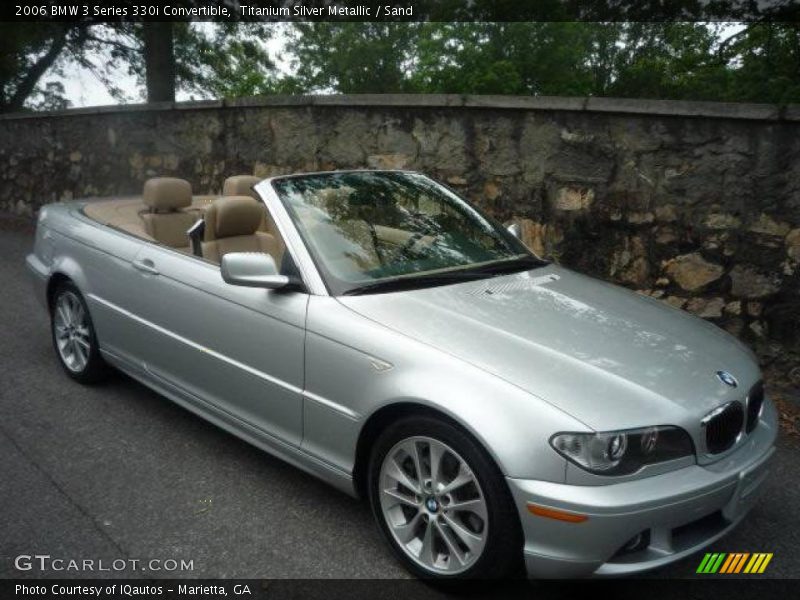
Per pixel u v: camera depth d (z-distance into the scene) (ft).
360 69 96.27
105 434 13.55
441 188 14.39
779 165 16.53
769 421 10.24
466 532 8.92
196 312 12.30
